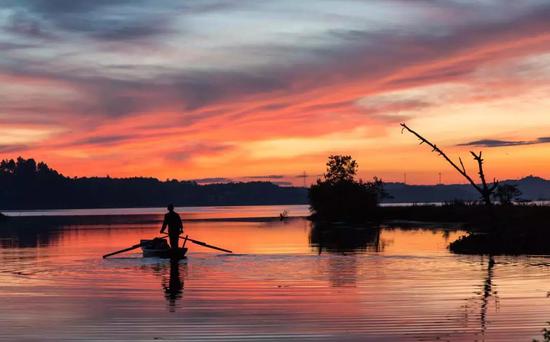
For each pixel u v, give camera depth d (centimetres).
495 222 3825
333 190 9606
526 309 1669
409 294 1930
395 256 3177
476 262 2852
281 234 5462
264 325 1491
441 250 3547
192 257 3186
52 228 7400
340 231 5841
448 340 1345
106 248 3919
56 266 2773
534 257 3097
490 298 1845
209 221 9588
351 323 1510
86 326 1481
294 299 1856
